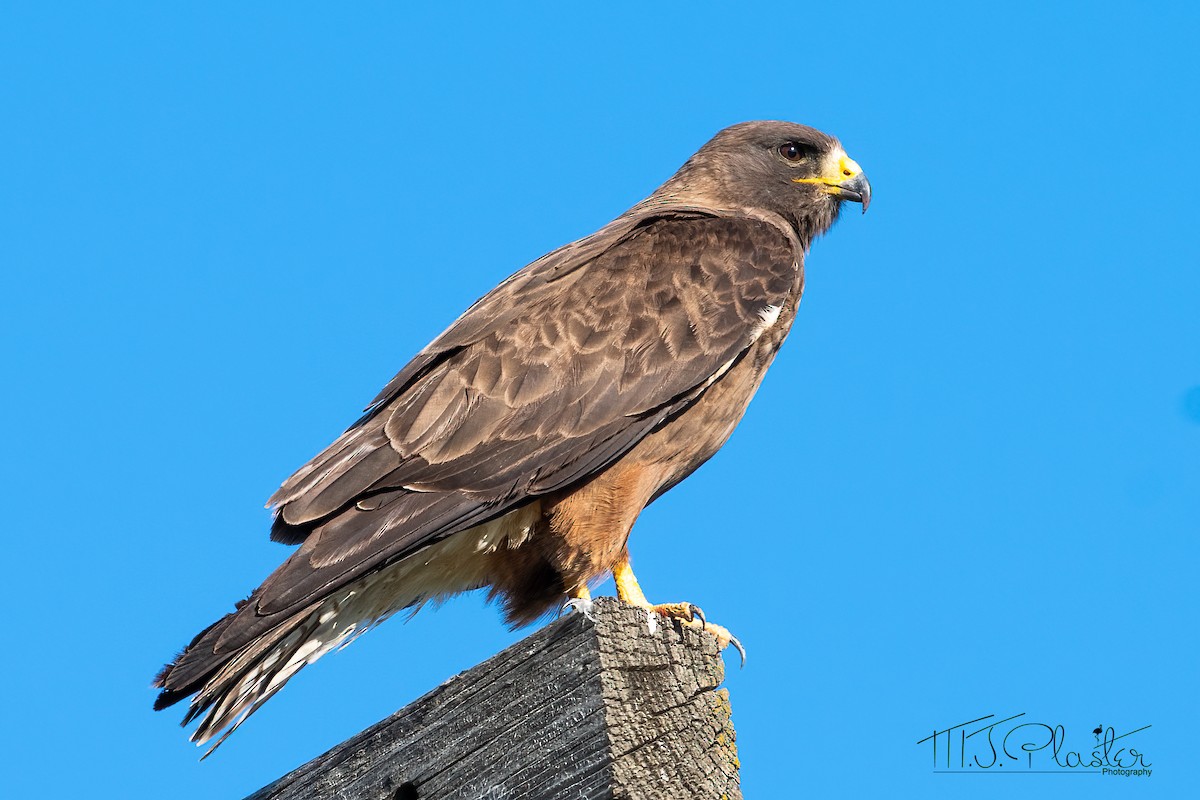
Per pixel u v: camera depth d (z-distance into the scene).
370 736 7.66
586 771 7.01
